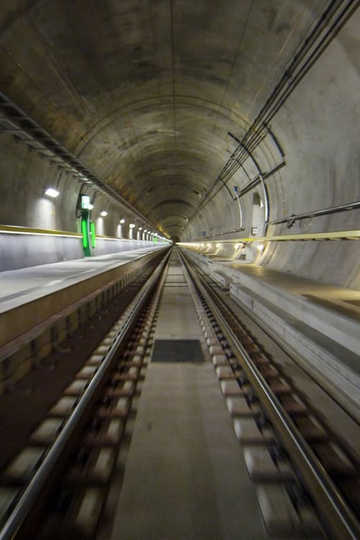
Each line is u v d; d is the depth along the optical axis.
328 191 7.50
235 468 2.28
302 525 1.77
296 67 6.47
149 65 7.88
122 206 22.44
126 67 7.74
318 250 8.15
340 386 3.49
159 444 2.56
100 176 13.88
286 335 5.29
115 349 4.34
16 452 2.47
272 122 8.98
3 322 3.54
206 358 4.61
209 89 9.14
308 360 4.36
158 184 25.52
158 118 11.50
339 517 1.67
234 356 4.53
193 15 6.12
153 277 14.62
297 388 3.59
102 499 1.97
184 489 2.07
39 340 4.41
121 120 10.62
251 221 15.23
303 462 2.11
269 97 7.97
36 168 9.37
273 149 10.01
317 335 4.55
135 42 6.86
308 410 3.09
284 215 10.54
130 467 2.28
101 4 5.62
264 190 12.23
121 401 3.22
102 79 7.87
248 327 6.35
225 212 22.91
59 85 7.24
